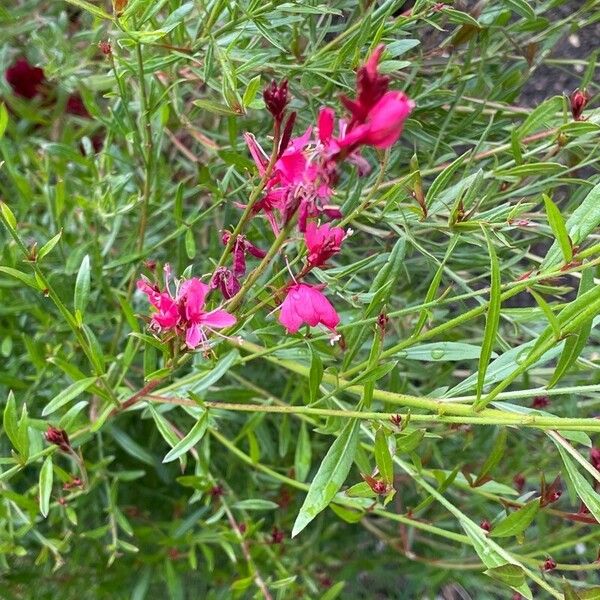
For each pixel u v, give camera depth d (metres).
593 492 0.24
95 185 0.41
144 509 0.54
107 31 0.40
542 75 0.54
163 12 0.42
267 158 0.23
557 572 0.53
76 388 0.30
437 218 0.35
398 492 0.51
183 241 0.41
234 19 0.31
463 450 0.44
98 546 0.46
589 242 0.33
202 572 0.52
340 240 0.24
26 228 0.45
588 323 0.24
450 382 0.44
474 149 0.32
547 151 0.36
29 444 0.33
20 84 0.52
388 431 0.26
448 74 0.36
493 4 0.35
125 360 0.34
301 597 0.47
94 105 0.40
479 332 0.46
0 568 0.46
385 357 0.27
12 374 0.43
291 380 0.42
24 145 0.50
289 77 0.34
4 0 0.56
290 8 0.30
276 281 0.30
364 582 0.62
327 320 0.24
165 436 0.31
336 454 0.26
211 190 0.36
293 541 0.52
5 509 0.35
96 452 0.49
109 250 0.45
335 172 0.20
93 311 0.45
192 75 0.41
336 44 0.35
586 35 0.54
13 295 0.44
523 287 0.23
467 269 0.39
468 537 0.28
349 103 0.19
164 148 0.53
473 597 0.63
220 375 0.32
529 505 0.26
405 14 0.32
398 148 0.37
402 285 0.44
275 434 0.52
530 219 0.33
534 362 0.24
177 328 0.25
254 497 0.47
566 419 0.24
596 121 0.32
